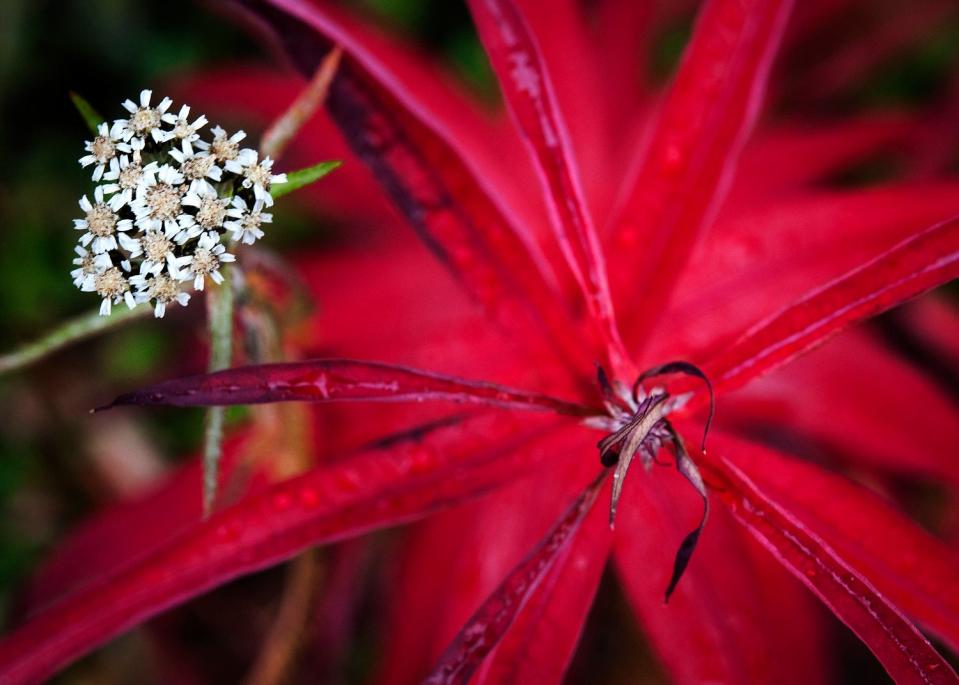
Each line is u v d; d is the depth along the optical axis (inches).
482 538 13.1
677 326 13.5
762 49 12.0
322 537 11.6
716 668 12.2
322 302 14.8
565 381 12.1
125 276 11.1
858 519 11.6
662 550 12.2
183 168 10.9
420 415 13.6
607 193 15.1
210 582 11.5
